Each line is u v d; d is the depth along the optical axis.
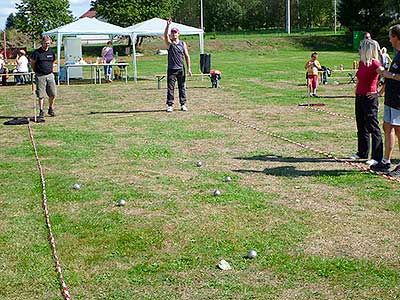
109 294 4.17
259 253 4.84
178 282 4.34
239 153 8.88
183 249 4.98
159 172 7.75
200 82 22.38
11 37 60.25
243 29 72.38
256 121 12.12
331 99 15.94
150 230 5.46
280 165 8.02
